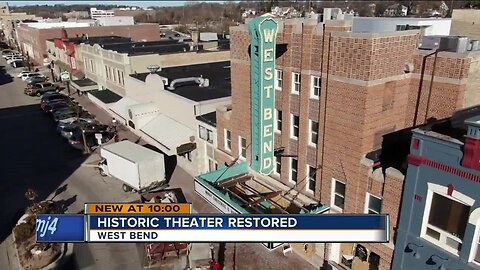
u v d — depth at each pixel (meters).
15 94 66.88
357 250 20.95
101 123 49.53
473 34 26.53
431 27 24.75
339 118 19.70
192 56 52.66
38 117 53.50
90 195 31.70
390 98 19.39
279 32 21.86
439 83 18.56
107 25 96.56
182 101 34.06
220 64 53.31
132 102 44.34
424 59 18.97
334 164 20.70
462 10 26.98
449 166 14.79
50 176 35.38
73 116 49.22
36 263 22.86
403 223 17.20
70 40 75.06
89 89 59.59
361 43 17.59
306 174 22.88
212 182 25.55
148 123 38.56
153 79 39.00
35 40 94.38
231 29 25.16
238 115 27.05
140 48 57.59
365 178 19.20
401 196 17.47
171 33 120.81
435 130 16.33
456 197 14.77
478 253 14.74
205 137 32.03
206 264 23.02
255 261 23.53
